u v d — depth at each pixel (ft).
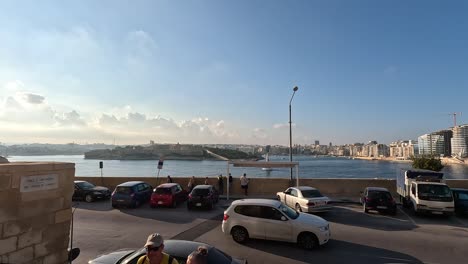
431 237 42.24
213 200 65.41
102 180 88.53
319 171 384.88
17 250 15.52
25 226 15.97
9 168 15.25
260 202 40.19
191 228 46.88
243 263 22.45
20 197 15.72
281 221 38.09
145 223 50.21
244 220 39.29
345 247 37.65
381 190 59.88
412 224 50.26
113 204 64.69
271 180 81.92
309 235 36.76
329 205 56.85
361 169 431.02
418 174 63.52
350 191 79.05
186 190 79.51
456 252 35.76
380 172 365.20
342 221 52.16
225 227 40.29
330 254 35.04
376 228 47.32
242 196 79.20
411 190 59.36
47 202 17.30
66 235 18.56
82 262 31.78
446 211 53.72
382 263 32.14
